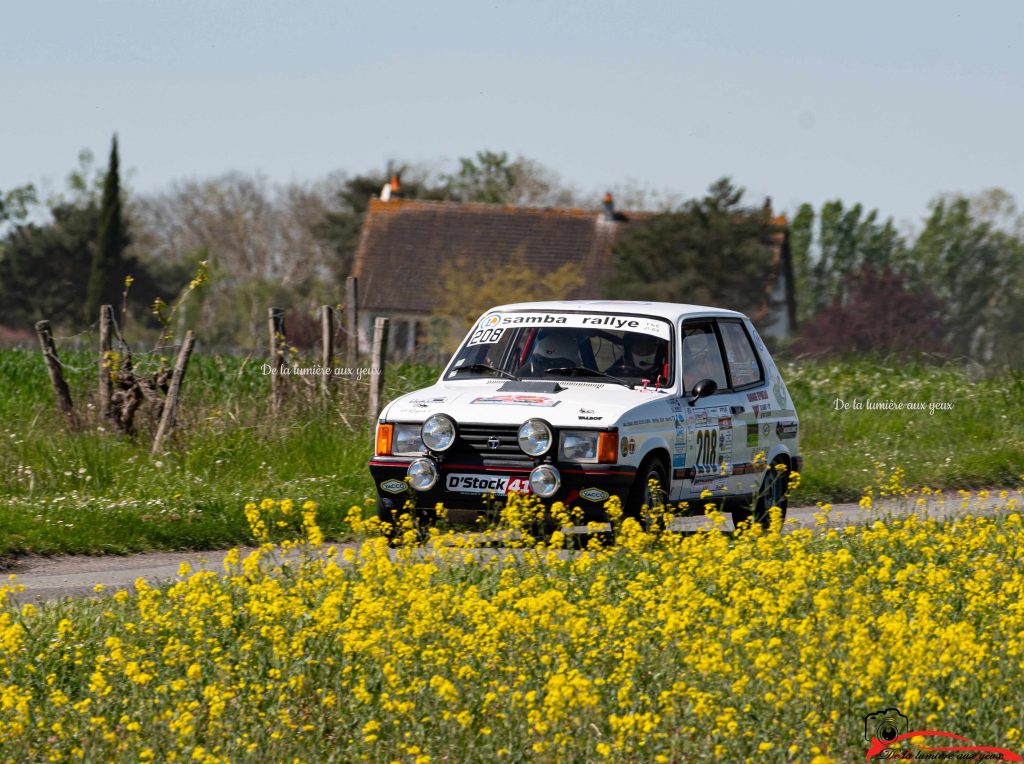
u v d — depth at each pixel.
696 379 40.88
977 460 60.56
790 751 19.02
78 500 42.66
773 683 20.33
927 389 79.44
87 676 23.58
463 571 30.47
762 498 43.66
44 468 47.69
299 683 21.81
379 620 24.08
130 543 38.84
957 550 33.47
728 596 26.75
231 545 39.78
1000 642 23.88
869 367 87.25
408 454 37.84
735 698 20.14
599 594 26.84
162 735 20.42
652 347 40.31
